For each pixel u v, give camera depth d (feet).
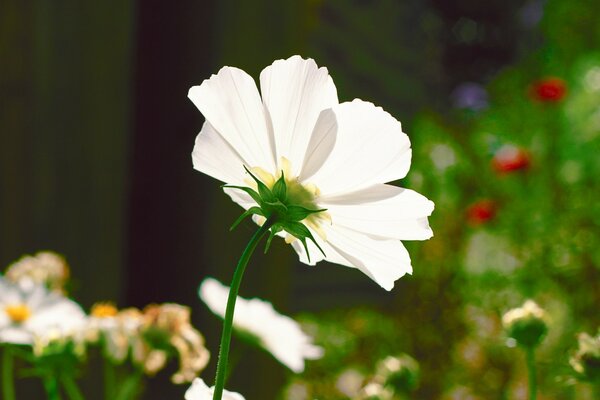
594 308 3.97
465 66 12.50
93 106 2.64
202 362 1.66
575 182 4.50
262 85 1.17
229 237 2.76
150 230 2.71
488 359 3.92
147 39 2.75
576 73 5.05
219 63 2.74
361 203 1.18
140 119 2.73
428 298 4.72
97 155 2.64
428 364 4.44
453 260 4.75
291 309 5.52
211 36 2.73
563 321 3.84
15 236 2.53
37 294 1.62
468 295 4.55
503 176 4.56
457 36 12.48
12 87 2.54
